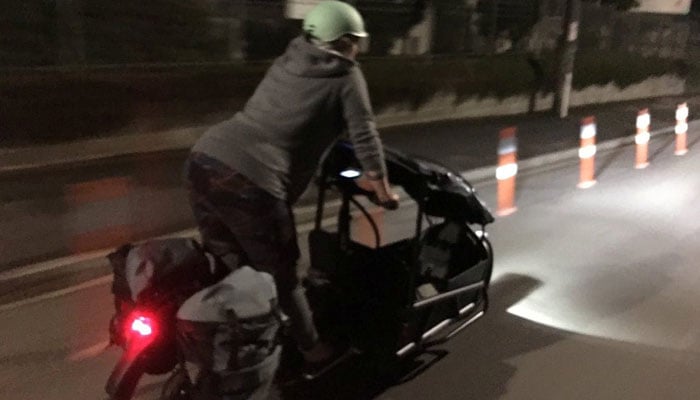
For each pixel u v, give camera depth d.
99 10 8.82
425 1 13.35
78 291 5.03
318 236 4.25
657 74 19.17
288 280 3.40
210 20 10.04
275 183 3.27
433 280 4.29
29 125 7.62
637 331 4.84
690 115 16.00
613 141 11.63
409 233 6.56
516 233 6.82
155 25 9.41
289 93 3.31
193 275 3.12
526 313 5.03
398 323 3.82
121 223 6.18
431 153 9.64
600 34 18.06
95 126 8.13
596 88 16.56
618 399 3.95
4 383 3.81
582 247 6.50
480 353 4.41
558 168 9.80
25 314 4.62
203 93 9.20
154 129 8.70
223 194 3.24
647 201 8.24
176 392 3.26
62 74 8.25
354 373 4.07
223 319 2.78
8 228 5.77
